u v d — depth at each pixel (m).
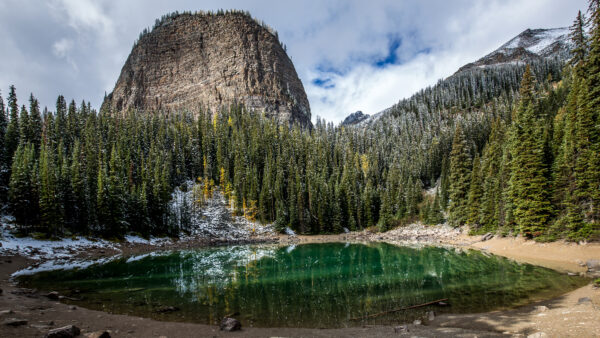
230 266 37.06
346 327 15.15
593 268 25.88
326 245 64.62
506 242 42.16
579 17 30.66
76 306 18.06
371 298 20.95
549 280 22.94
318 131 170.62
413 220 83.69
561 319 13.28
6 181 56.22
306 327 15.21
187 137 117.88
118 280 27.84
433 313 16.59
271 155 112.50
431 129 144.00
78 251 48.03
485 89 185.25
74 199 55.25
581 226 31.53
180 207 80.25
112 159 78.81
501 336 12.08
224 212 91.25
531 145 39.22
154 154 97.06
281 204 86.81
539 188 37.16
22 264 35.62
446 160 101.88
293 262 40.28
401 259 39.78
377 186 106.12
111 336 12.77
